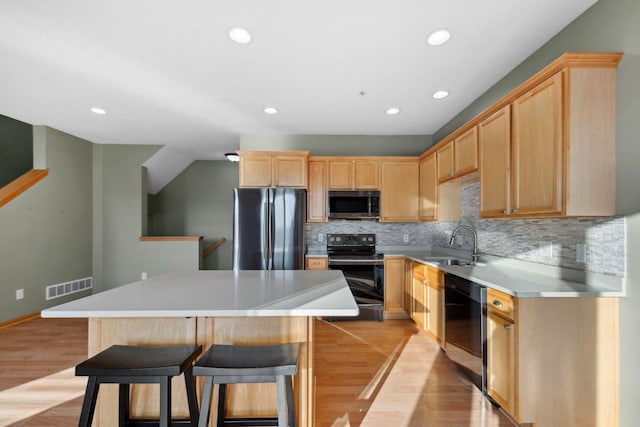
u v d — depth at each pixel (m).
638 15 1.43
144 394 1.49
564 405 1.58
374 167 3.86
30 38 1.95
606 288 1.58
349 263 3.53
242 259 3.41
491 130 2.19
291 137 4.12
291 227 3.45
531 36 1.92
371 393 2.04
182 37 1.94
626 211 1.48
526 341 1.58
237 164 6.07
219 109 3.20
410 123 3.66
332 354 2.63
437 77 2.48
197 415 1.36
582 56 1.50
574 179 1.52
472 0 1.61
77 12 1.70
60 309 1.20
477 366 1.95
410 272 3.36
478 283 1.93
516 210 1.91
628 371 1.48
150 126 3.79
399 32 1.89
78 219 4.30
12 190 3.45
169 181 5.92
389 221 3.83
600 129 1.52
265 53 2.13
